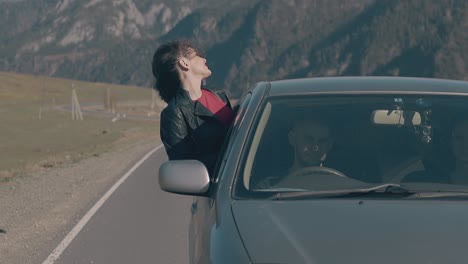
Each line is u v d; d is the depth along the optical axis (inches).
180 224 493.7
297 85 214.8
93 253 404.2
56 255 401.4
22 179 892.0
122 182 759.7
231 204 171.0
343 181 183.8
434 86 211.3
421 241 147.0
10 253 413.1
